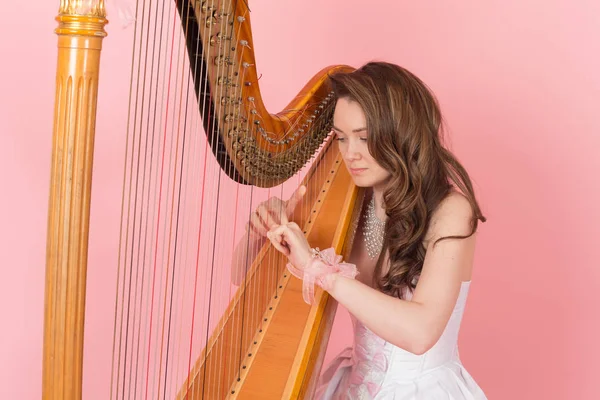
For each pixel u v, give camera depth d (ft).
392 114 6.11
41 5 10.43
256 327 5.88
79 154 3.01
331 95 7.23
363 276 7.13
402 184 6.16
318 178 7.57
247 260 7.00
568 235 10.91
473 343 11.48
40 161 10.60
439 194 6.26
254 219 6.92
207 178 8.87
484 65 11.02
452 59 11.15
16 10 10.37
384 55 11.39
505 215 11.16
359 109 6.12
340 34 11.51
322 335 5.85
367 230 7.06
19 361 10.75
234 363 5.55
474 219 6.18
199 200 8.95
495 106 11.05
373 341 6.63
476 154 11.19
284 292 6.28
